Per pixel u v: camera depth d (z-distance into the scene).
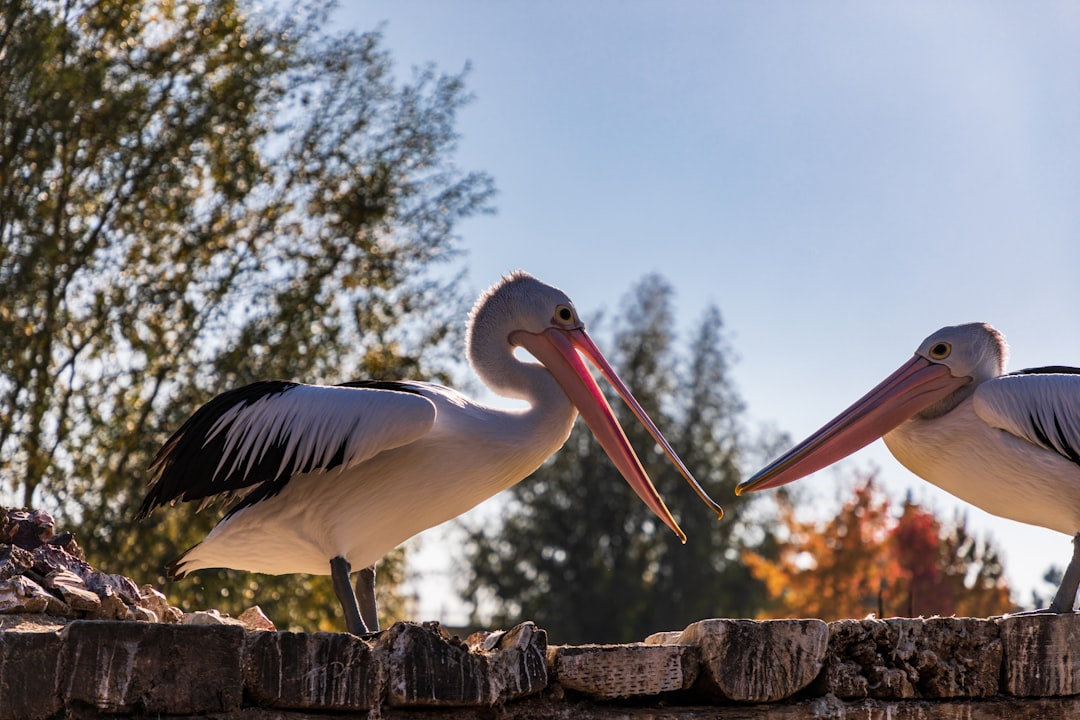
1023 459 5.96
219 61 16.88
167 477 5.86
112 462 16.30
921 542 23.42
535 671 4.62
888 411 6.36
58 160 16.22
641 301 48.59
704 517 46.28
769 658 4.84
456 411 6.13
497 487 6.32
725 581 45.44
